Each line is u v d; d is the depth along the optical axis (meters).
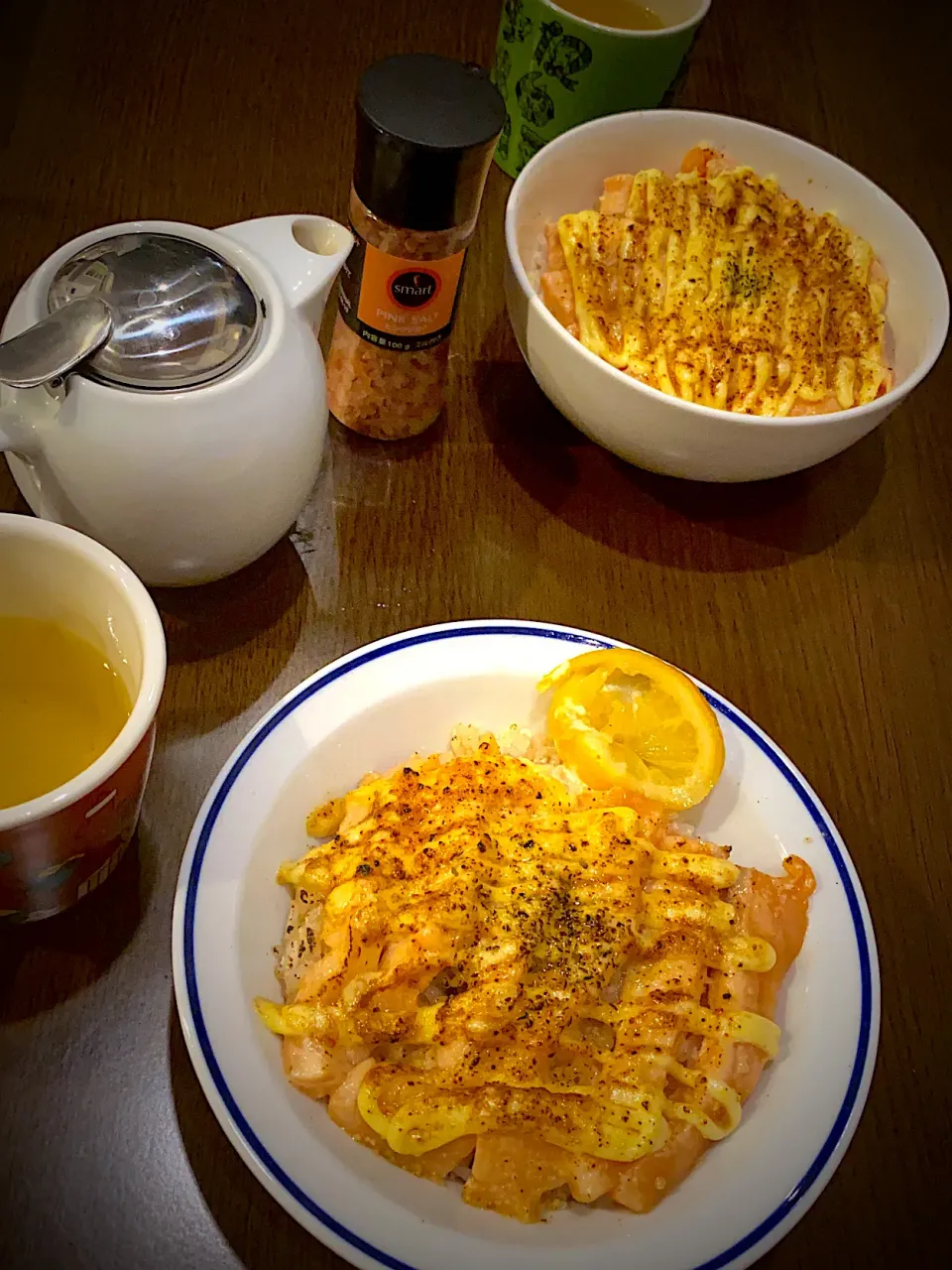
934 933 0.36
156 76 0.50
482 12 0.57
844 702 0.40
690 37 0.46
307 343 0.33
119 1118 0.28
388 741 0.35
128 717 0.27
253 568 0.38
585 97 0.48
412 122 0.32
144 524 0.31
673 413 0.37
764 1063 0.30
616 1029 0.30
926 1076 0.33
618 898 0.31
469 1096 0.28
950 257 0.56
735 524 0.44
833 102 0.61
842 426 0.38
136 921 0.31
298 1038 0.28
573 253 0.44
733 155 0.48
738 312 0.44
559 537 0.42
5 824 0.23
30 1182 0.27
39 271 0.31
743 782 0.35
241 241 0.33
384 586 0.39
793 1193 0.28
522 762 0.34
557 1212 0.27
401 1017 0.29
